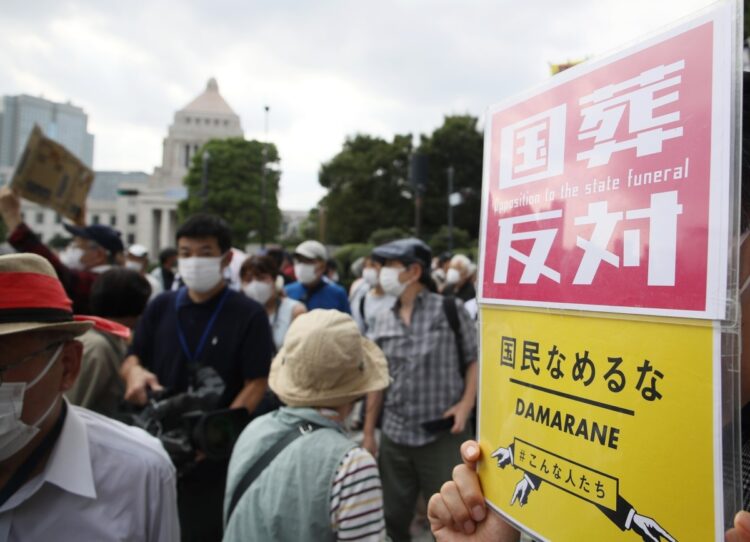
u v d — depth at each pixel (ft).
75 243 15.81
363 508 5.51
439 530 3.67
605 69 2.93
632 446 2.55
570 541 2.77
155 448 5.43
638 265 2.62
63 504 4.69
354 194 117.39
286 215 267.59
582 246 2.92
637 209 2.66
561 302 3.00
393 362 10.77
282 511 5.55
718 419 2.25
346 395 6.31
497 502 3.31
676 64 2.58
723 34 2.41
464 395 10.52
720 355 2.27
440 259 38.78
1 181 216.33
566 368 2.93
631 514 2.52
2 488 4.53
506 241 3.46
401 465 10.71
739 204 2.29
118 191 241.35
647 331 2.55
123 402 8.66
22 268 4.44
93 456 4.94
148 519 5.16
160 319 9.78
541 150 3.28
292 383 6.36
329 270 32.73
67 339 4.77
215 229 9.36
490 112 3.76
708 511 2.26
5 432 4.25
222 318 9.34
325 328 6.37
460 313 10.86
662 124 2.61
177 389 9.18
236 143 141.49
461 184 110.52
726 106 2.36
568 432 2.87
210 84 251.60
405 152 114.32
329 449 5.77
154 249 220.02
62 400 4.96
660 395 2.47
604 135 2.88
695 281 2.39
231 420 8.16
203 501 8.37
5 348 4.33
